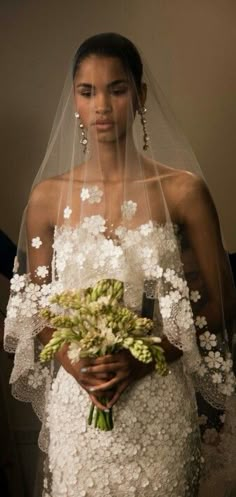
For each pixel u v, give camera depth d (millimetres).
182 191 2607
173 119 2756
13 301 2623
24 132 4066
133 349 2252
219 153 4082
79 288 2441
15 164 4078
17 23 4047
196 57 4047
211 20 4043
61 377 2531
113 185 2562
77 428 2439
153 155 2664
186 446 2480
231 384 2613
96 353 2322
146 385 2434
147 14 4023
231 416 2686
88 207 2549
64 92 2717
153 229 2496
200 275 2617
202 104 4062
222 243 2717
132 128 2582
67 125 2691
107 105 2521
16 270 2688
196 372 2611
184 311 2479
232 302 2734
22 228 2717
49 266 2631
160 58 4039
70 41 4035
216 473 2750
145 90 2697
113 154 2570
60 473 2469
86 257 2479
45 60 4043
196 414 2582
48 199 2645
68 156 2688
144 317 2477
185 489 2488
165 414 2438
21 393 2738
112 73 2529
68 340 2328
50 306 2574
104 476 2412
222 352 2621
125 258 2467
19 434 3852
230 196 4090
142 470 2408
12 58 4047
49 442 2611
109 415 2369
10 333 2607
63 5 4027
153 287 2479
